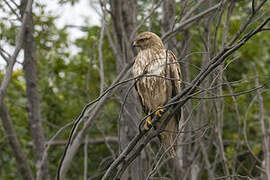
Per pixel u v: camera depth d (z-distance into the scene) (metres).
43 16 12.17
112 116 13.77
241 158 13.64
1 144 14.67
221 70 8.61
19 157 12.45
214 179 9.41
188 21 11.17
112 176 9.44
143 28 13.89
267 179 10.15
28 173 12.55
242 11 13.14
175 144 9.68
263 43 15.89
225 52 7.73
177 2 13.47
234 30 9.35
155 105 10.65
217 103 10.48
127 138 11.12
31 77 12.29
